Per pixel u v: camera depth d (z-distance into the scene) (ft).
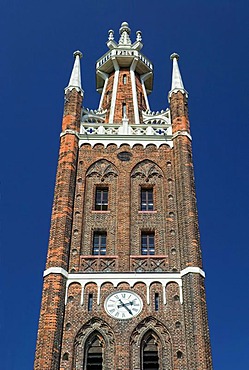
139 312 132.87
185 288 135.95
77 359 125.90
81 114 182.91
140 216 154.81
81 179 162.81
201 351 123.34
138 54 222.48
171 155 169.58
